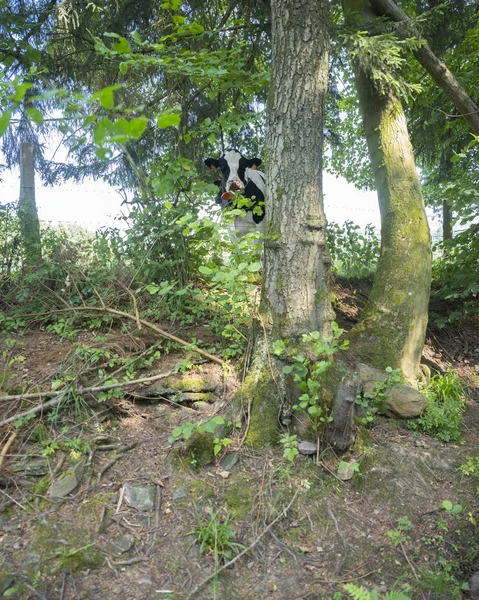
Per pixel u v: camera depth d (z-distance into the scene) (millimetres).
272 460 3885
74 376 4223
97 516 3293
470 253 6953
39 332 5309
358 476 3891
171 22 6648
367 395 4469
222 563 3115
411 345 5273
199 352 4688
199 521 3244
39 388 4211
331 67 8445
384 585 3092
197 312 5312
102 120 1550
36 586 2818
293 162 4277
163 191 5160
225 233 4574
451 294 6742
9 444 3635
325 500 3652
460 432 4719
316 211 4328
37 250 6020
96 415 4098
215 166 7137
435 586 3088
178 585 2949
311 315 4293
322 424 4016
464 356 6547
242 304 4969
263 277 4469
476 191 6242
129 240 5828
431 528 3561
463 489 3959
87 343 4910
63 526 3182
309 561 3211
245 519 3420
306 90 4238
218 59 4906
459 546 3461
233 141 8789
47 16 6023
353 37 5293
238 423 4070
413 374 5273
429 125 8797
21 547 3018
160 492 3557
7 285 5910
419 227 5715
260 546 3266
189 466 3781
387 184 5895
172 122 1634
